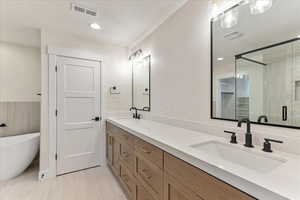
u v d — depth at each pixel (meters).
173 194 0.98
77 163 2.49
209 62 1.39
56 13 1.85
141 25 2.17
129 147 1.69
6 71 2.69
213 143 1.17
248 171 0.64
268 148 0.92
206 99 1.42
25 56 2.85
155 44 2.22
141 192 1.41
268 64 0.99
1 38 2.55
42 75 2.24
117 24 2.14
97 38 2.61
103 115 2.74
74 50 2.47
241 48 1.14
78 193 1.87
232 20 1.18
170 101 1.90
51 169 2.27
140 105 2.65
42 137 2.23
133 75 2.88
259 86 1.04
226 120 1.25
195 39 1.53
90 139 2.62
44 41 2.26
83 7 1.73
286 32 0.91
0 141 2.54
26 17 1.93
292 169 0.68
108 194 1.85
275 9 0.96
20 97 2.79
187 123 1.62
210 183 0.72
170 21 1.90
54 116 2.31
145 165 1.34
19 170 2.30
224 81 1.27
